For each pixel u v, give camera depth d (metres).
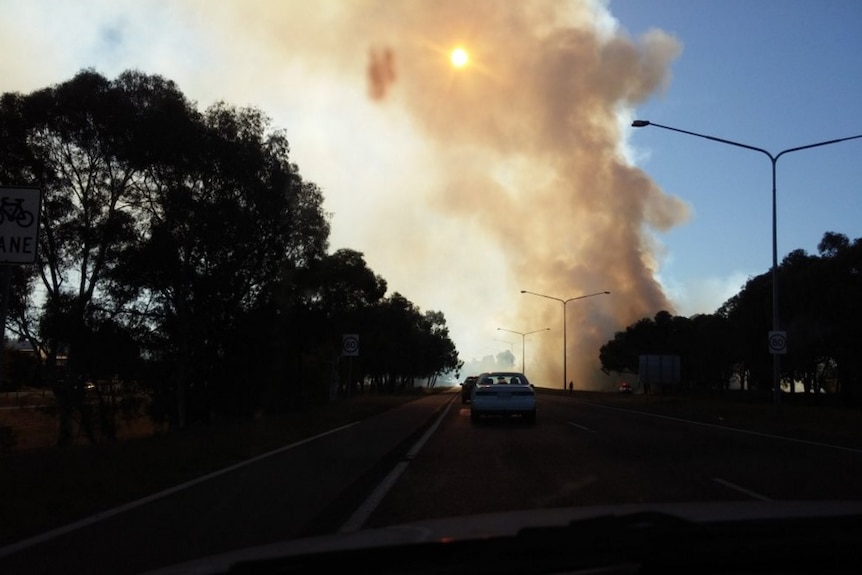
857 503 5.07
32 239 9.26
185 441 16.88
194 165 28.44
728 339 66.44
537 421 26.88
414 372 93.44
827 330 49.06
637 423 26.00
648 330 95.69
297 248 34.41
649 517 4.32
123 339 27.98
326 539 4.44
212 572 3.90
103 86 28.36
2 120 27.50
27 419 36.28
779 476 12.95
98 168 28.83
